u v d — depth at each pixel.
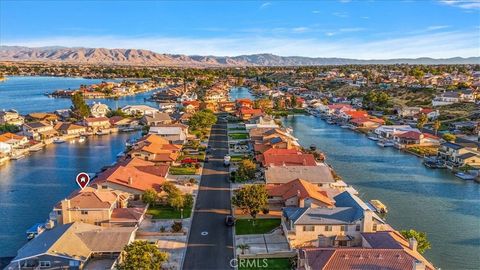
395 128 153.12
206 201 79.56
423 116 174.50
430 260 59.97
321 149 133.62
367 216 59.28
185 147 125.81
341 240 59.25
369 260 46.62
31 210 78.00
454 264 58.88
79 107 182.88
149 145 111.94
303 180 79.56
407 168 111.38
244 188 71.56
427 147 134.12
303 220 59.91
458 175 103.06
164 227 67.00
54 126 154.62
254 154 117.44
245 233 65.19
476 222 74.19
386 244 52.62
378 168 110.94
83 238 56.78
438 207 81.69
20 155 120.81
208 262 56.19
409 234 59.12
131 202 77.06
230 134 150.75
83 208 65.75
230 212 74.12
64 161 115.06
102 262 54.47
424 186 95.38
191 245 61.09
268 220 70.25
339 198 72.69
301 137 154.25
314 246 59.41
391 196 88.06
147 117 173.12
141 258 47.66
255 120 168.50
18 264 52.03
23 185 93.06
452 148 115.19
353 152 130.00
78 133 154.38
